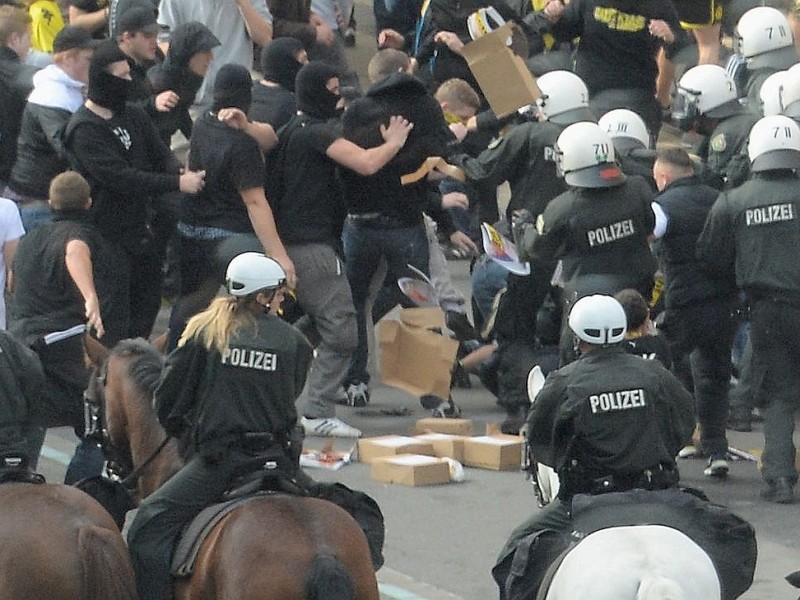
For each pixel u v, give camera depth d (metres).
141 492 26.00
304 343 23.62
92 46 44.25
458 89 48.28
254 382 22.98
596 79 52.03
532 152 41.88
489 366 43.22
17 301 37.12
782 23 48.56
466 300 52.84
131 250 41.25
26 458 24.09
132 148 40.88
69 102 44.09
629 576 19.27
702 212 38.88
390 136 41.22
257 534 21.20
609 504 21.89
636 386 22.84
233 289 23.20
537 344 42.19
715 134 44.03
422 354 42.56
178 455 24.94
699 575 19.47
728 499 38.03
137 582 22.70
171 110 45.72
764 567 33.25
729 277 38.97
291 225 40.97
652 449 22.72
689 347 39.22
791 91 44.78
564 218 37.56
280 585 20.59
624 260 37.75
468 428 42.53
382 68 45.91
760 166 37.12
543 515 23.56
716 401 39.72
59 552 21.52
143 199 41.59
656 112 52.41
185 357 23.03
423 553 34.25
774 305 37.06
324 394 42.22
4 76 46.56
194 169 40.62
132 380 26.84
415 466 38.81
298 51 43.78
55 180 38.00
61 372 35.72
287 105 43.00
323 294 41.34
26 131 44.38
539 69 54.03
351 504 23.91
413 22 62.56
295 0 53.69
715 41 58.97
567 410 22.80
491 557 33.94
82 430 34.97
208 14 51.31
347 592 20.42
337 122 42.66
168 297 51.62
